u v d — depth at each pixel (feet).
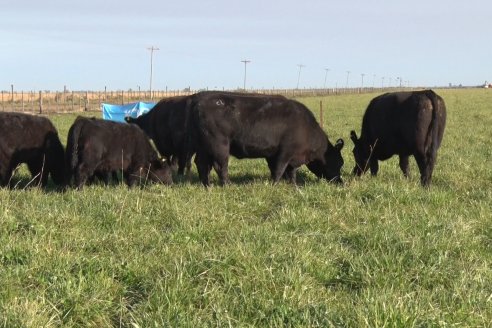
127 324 13.25
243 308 13.75
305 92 351.87
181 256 17.29
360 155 37.27
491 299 14.43
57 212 22.48
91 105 164.96
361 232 20.22
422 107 31.81
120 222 21.67
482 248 19.10
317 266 16.81
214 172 39.06
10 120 32.07
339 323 12.70
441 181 33.71
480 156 46.24
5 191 27.32
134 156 33.45
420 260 17.13
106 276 15.66
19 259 16.98
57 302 13.83
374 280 15.76
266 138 32.91
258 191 28.68
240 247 17.52
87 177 31.24
